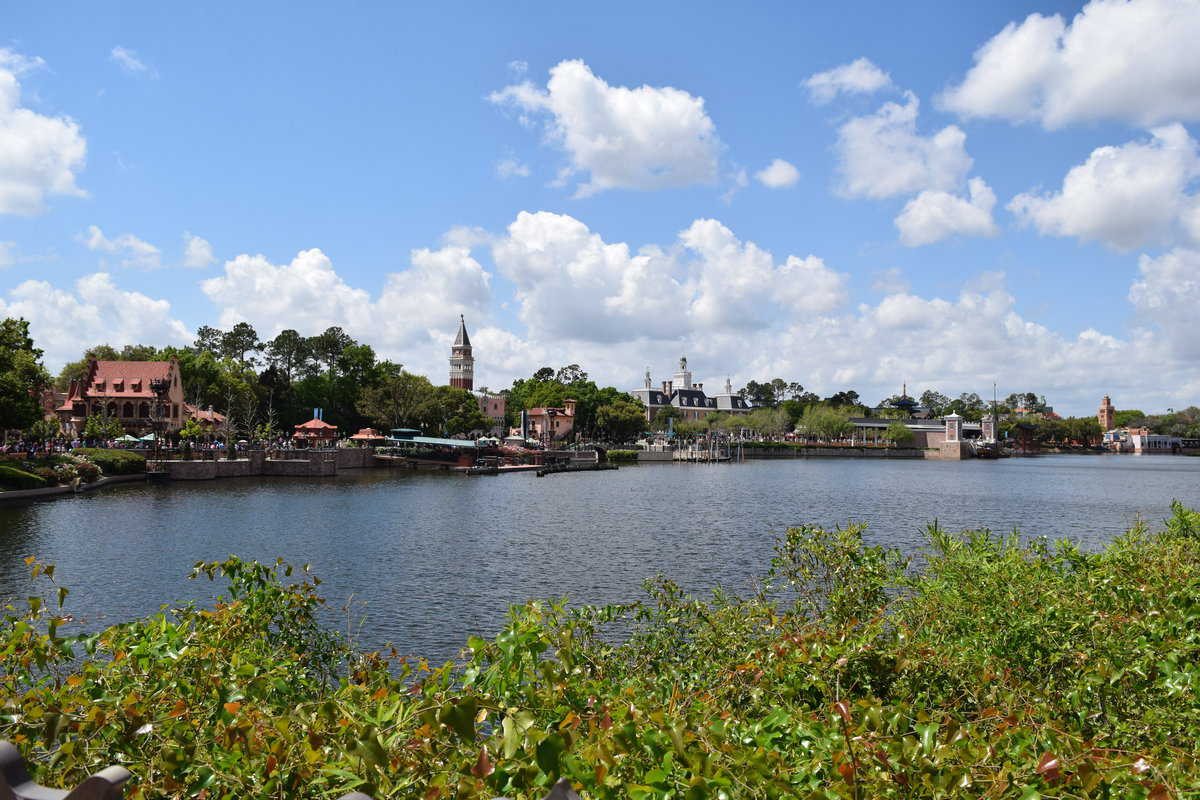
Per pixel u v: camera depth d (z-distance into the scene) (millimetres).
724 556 41562
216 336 167875
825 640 8336
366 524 54719
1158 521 61531
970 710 8594
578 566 38281
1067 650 9367
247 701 5844
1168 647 7926
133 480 84500
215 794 4621
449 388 175000
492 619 27375
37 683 7188
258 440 125500
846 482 116625
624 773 4547
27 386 85500
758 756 4508
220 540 45625
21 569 35375
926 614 13875
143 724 5246
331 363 165750
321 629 24953
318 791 4586
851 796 4391
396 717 4895
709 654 11609
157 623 7387
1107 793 4742
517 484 101688
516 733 4262
